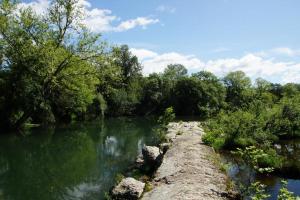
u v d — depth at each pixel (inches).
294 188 479.2
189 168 493.7
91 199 464.1
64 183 552.4
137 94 2930.6
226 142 782.5
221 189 402.6
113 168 657.0
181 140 768.9
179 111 2970.0
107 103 2465.6
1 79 1116.5
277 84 3280.0
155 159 629.0
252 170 558.9
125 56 3088.1
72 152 831.7
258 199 333.1
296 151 793.6
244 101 1461.6
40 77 1106.7
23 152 817.5
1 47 1074.7
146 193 417.4
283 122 973.8
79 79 1171.9
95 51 1112.2
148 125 1647.4
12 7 1060.5
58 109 1529.3
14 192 503.2
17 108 1181.7
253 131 841.5
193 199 357.7
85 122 1776.6
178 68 4067.4
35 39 1083.3
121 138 1112.2
